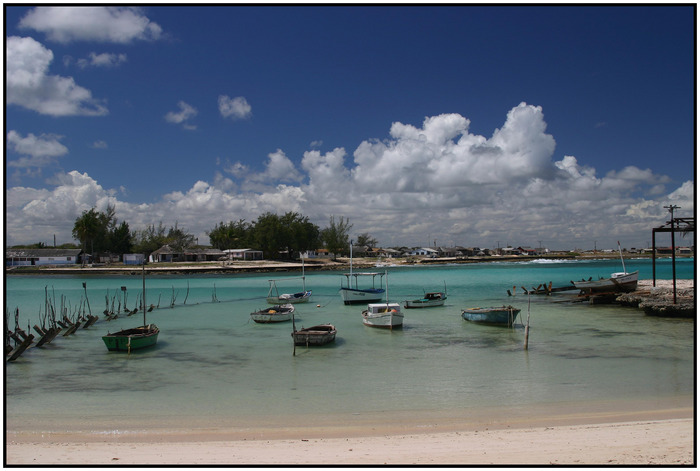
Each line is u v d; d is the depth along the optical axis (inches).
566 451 443.5
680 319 1438.2
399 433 542.3
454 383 775.1
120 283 3361.2
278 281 3491.6
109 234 5334.6
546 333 1234.0
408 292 2573.8
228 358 983.6
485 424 571.2
